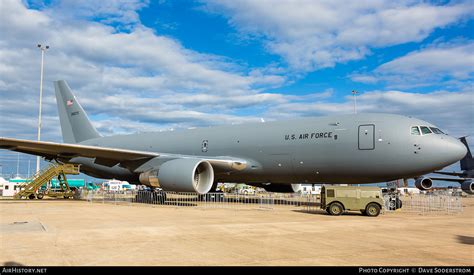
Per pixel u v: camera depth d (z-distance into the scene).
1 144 21.08
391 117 19.50
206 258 7.00
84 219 13.80
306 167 20.95
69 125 33.50
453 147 18.23
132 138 29.64
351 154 19.48
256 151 22.56
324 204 17.05
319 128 20.66
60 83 34.03
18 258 6.84
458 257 7.28
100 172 29.62
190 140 25.84
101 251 7.57
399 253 7.63
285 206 22.20
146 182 23.09
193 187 20.39
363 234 10.41
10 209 18.78
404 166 18.58
